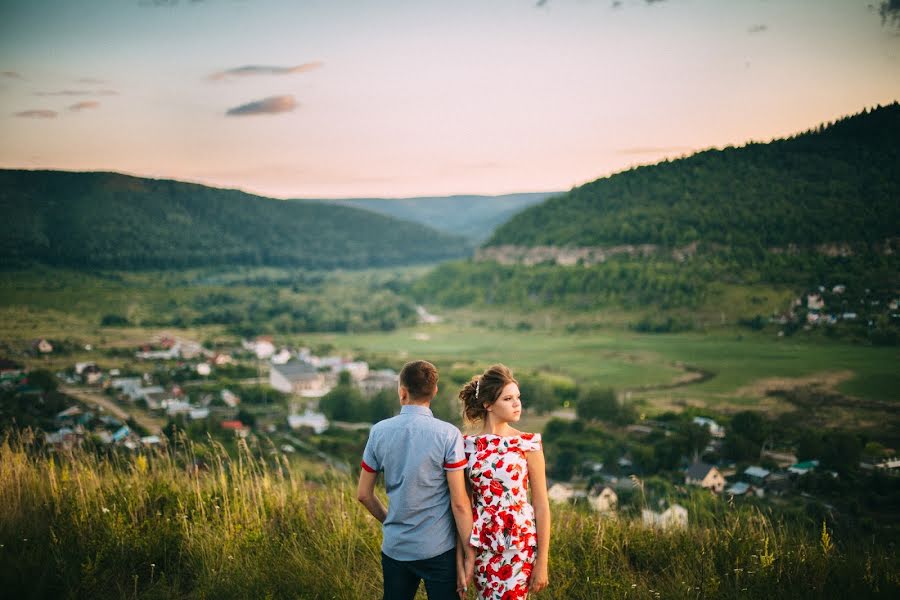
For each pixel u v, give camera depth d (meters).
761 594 4.41
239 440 6.66
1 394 38.47
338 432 51.62
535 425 55.38
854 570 4.80
